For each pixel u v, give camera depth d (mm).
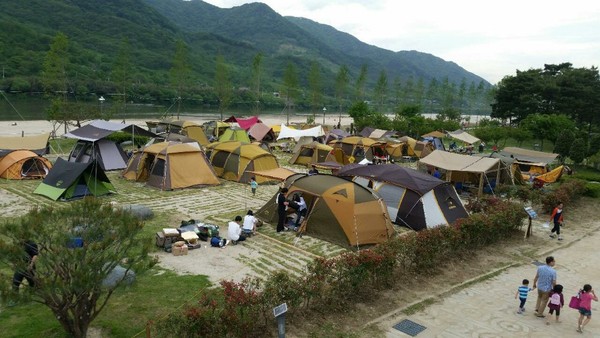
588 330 11750
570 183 28016
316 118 112500
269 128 50156
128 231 8758
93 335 9727
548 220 23344
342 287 12219
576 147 43438
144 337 9695
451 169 26875
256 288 11305
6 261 8734
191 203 22453
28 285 8641
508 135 58875
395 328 11203
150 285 12406
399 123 68000
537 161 37312
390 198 20578
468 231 16938
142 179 27078
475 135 60969
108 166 30016
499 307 12844
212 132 51250
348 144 40719
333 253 16094
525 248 18547
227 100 93125
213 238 16062
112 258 8492
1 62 115062
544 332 11531
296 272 14141
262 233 17969
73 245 8273
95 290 8664
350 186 17656
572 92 78500
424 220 19453
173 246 15016
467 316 12141
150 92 133500
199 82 169875
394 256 13422
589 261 17438
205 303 9828
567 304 13422
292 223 18953
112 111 54188
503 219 18672
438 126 71250
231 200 23531
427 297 13086
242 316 9789
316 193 17906
